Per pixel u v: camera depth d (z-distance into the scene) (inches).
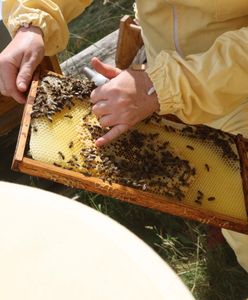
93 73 67.6
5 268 33.1
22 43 65.0
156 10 69.0
